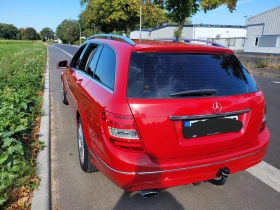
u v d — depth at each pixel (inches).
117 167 92.7
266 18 1317.7
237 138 106.3
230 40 1542.8
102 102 100.5
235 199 118.1
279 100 309.4
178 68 102.7
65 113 238.8
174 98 95.1
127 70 99.0
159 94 94.9
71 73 187.5
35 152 153.9
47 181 124.9
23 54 807.1
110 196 118.9
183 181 98.6
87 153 127.6
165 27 1528.1
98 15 1555.1
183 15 792.3
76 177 133.6
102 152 99.7
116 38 129.9
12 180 119.0
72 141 177.3
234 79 111.3
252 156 111.4
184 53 107.6
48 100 275.1
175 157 97.0
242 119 107.6
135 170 91.6
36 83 334.3
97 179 131.9
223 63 113.7
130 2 1342.3
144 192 95.7
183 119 94.3
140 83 96.0
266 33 1323.8
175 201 116.0
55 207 111.3
